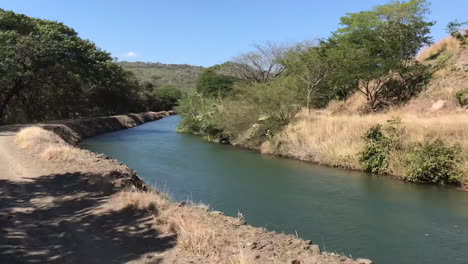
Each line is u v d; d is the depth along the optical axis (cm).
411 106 2320
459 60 2327
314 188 1229
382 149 1458
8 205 743
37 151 1384
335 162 1609
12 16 3080
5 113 3384
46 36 3091
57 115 4144
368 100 2681
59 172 1040
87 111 4672
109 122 3834
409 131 1485
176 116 7519
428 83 2381
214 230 580
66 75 3281
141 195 781
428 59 2639
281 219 914
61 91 3800
